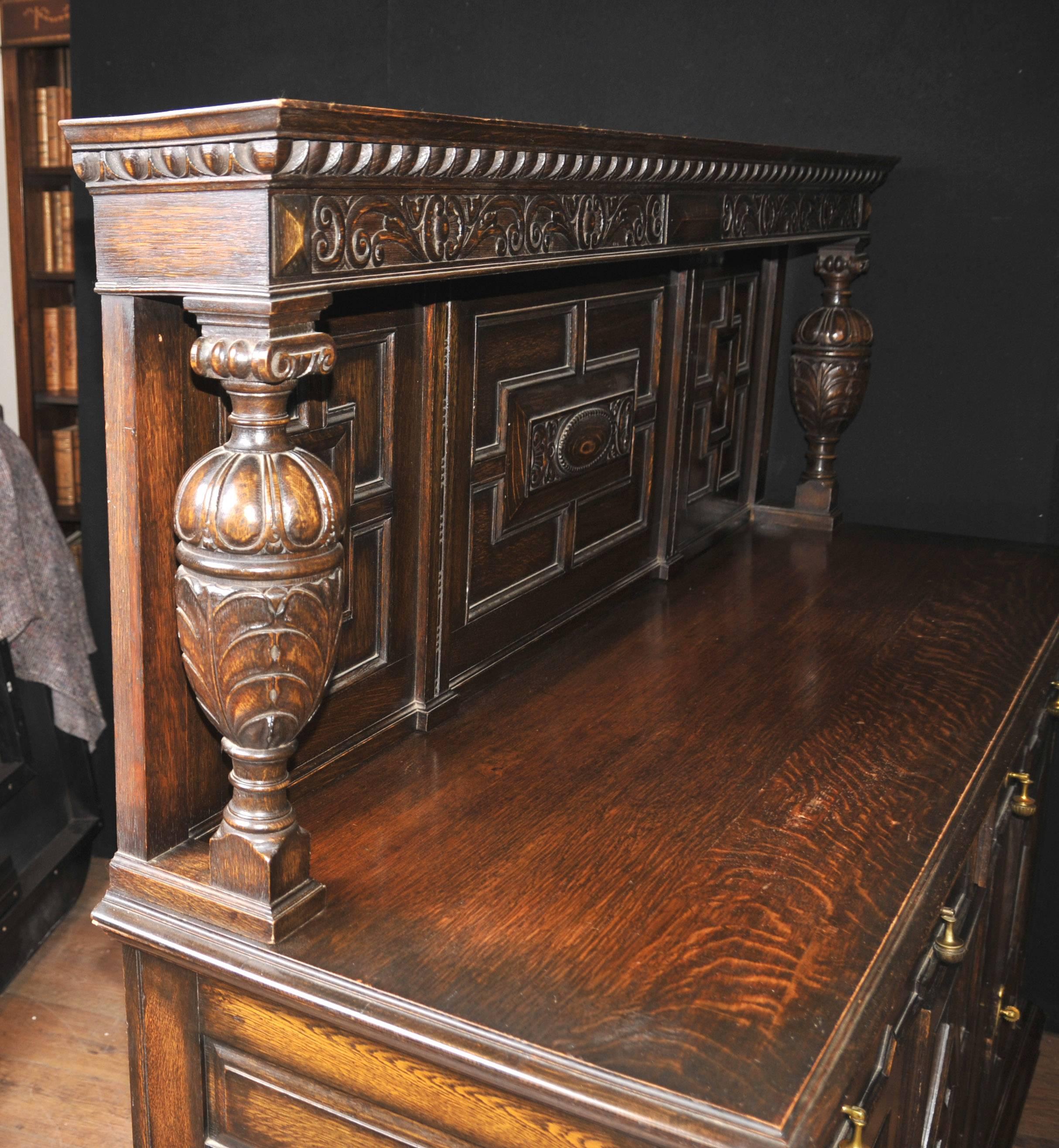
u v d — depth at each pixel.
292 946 1.16
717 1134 0.94
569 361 1.94
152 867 1.23
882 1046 1.20
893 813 1.46
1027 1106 2.52
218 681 1.09
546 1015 1.06
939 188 2.62
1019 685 1.88
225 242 1.01
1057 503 2.68
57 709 2.84
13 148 4.11
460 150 1.17
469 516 1.71
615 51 2.74
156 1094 1.29
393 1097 1.12
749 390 2.76
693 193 1.83
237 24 2.79
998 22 2.49
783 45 2.64
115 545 1.18
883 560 2.55
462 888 1.27
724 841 1.38
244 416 1.06
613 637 2.06
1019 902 2.15
